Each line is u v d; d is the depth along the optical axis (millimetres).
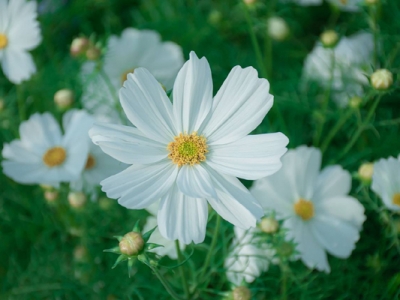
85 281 401
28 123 393
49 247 414
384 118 432
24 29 412
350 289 375
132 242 270
